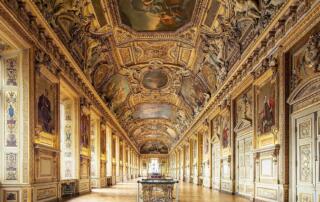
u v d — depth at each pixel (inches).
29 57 484.1
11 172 469.4
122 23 828.6
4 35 436.5
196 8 741.9
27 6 459.2
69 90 721.0
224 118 903.7
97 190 960.3
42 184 525.0
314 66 403.5
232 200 636.7
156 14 783.1
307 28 419.5
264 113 584.1
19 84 481.7
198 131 1386.6
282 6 465.4
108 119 1289.4
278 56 513.3
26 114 478.6
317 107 409.4
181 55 1048.2
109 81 1149.7
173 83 1304.1
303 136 446.6
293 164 471.5
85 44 812.0
